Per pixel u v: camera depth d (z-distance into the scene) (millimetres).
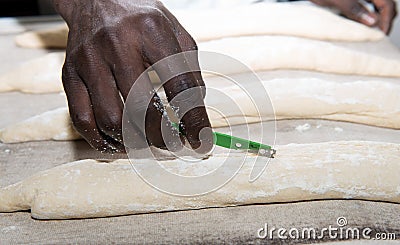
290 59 1428
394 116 1177
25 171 1085
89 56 825
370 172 933
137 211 919
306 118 1229
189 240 849
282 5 1699
